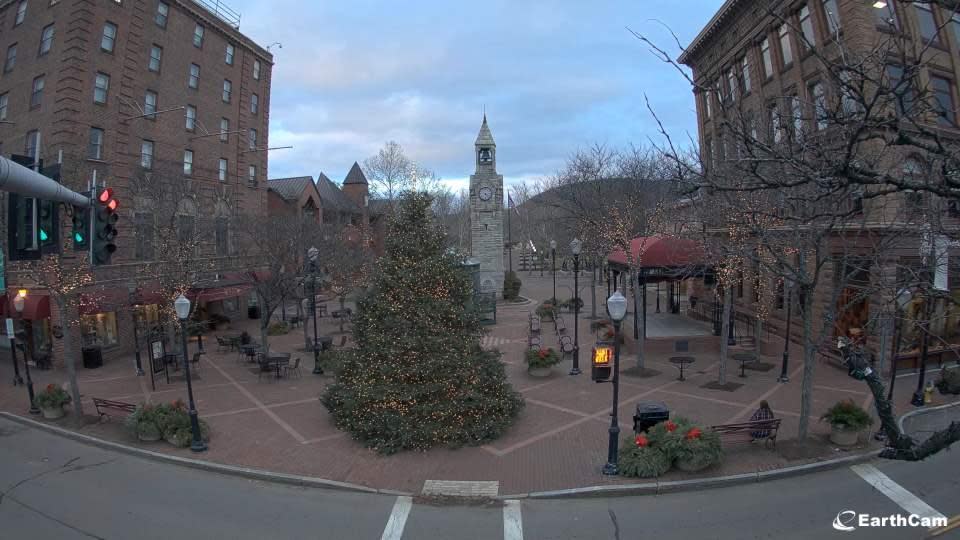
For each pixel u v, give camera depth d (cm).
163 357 2130
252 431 1508
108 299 2319
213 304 3441
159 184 2441
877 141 1342
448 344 1395
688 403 1647
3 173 652
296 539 953
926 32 1781
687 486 1117
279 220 3036
